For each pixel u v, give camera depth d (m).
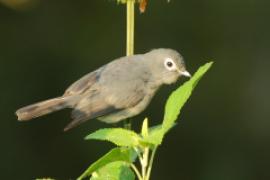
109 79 8.84
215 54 17.89
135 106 8.91
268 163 17.02
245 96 17.69
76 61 16.98
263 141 17.23
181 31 17.75
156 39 17.64
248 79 17.83
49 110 8.68
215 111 17.44
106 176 5.94
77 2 17.33
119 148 5.54
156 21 17.69
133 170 6.13
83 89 8.85
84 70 16.95
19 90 16.44
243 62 17.92
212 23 17.92
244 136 17.31
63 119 16.28
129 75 8.88
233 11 18.09
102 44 17.20
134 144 5.74
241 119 17.47
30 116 8.61
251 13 18.16
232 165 16.92
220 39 18.00
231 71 17.83
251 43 18.05
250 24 18.11
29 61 16.70
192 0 17.86
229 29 18.05
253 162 17.00
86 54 17.08
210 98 17.52
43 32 16.95
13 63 16.62
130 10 7.03
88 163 16.11
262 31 18.12
